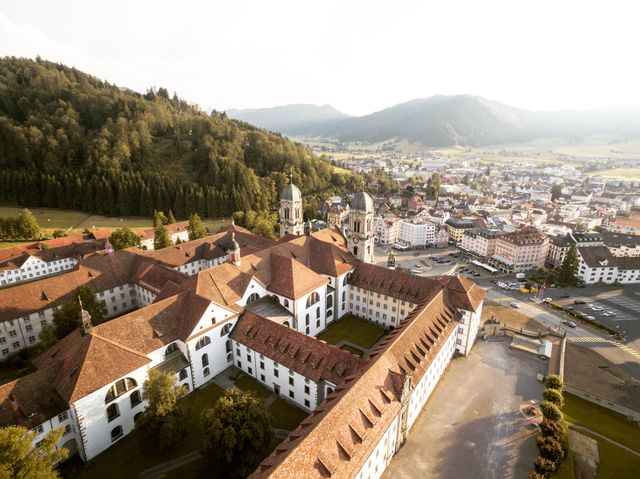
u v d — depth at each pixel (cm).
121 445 6266
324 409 5194
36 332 9400
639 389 8350
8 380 8138
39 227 18662
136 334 6762
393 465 5872
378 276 10350
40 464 4091
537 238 16712
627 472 5975
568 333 10706
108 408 6125
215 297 7925
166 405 5759
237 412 5416
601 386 8356
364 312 10594
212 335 7625
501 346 9462
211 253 13312
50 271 14262
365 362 6412
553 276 15300
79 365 5869
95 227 19975
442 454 6109
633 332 10938
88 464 5897
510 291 13912
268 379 7556
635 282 14838
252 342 7644
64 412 5753
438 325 7825
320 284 9375
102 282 10500
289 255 10238
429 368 7012
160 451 5903
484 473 5794
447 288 9038
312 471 4188
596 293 13875
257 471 4428
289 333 7369
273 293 9000
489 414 7025
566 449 6075
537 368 8569
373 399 5394
